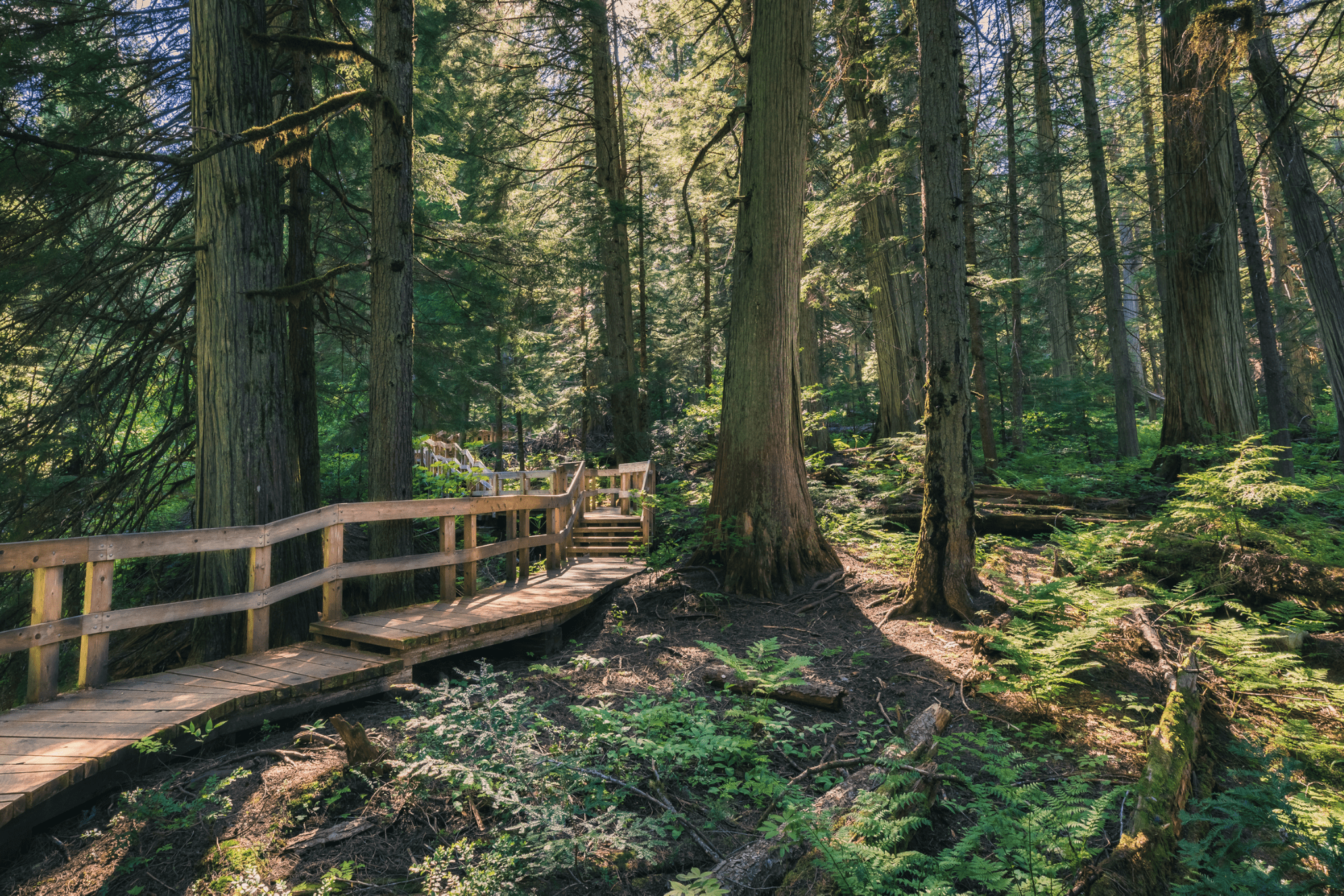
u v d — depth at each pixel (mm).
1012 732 4773
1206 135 11125
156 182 8523
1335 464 12109
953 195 7055
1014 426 17281
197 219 7363
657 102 19172
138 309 8711
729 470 8875
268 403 7492
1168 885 3100
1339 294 8281
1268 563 7070
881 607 7633
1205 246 11266
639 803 4043
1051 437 19703
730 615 7789
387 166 8625
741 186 9070
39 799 3670
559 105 19453
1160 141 17750
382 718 5461
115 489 8953
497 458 22859
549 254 14375
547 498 9820
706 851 3551
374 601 8586
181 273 9180
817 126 14453
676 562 9891
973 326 14289
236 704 4941
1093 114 15148
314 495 10008
